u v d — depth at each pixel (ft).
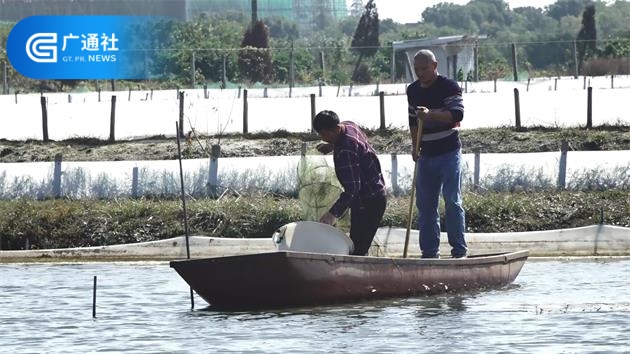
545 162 170.09
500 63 454.81
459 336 84.84
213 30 468.75
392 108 221.25
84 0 479.00
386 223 151.64
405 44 403.95
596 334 84.79
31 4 487.61
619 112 209.87
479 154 172.04
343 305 98.89
